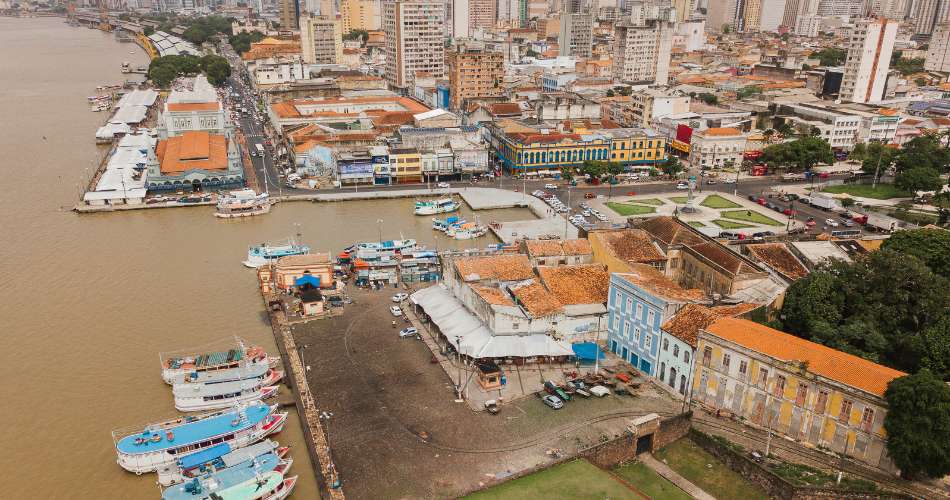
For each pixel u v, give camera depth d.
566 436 96.31
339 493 84.50
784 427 93.75
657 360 111.44
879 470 84.12
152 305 140.88
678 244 140.00
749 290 120.56
